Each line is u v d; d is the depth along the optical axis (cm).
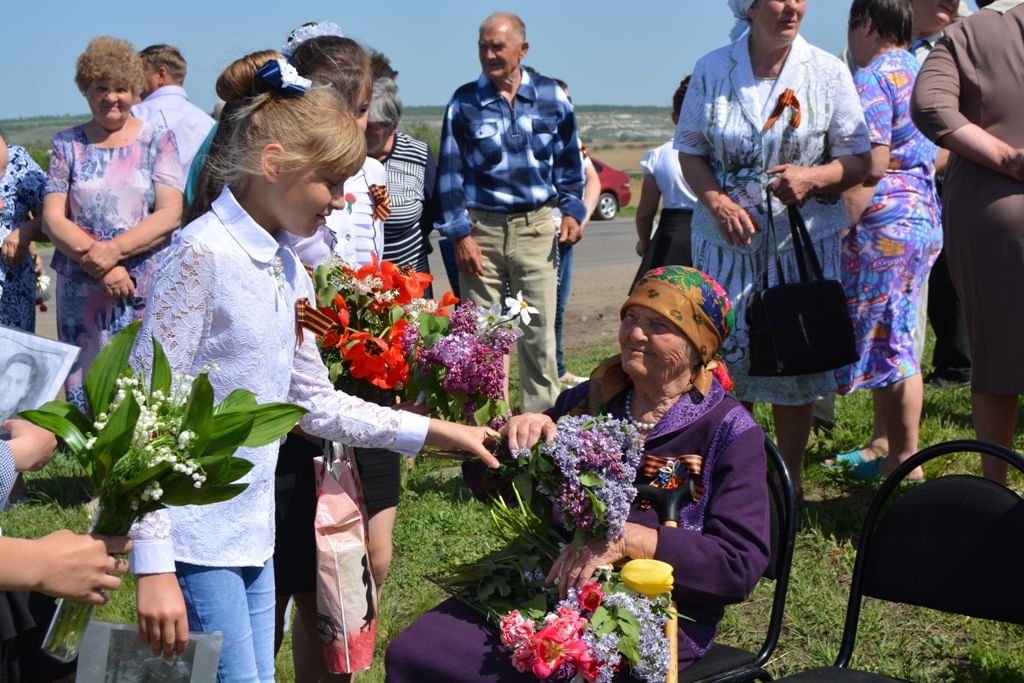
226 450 222
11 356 277
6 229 647
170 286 257
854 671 290
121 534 226
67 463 673
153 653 252
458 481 591
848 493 535
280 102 262
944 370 737
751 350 457
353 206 384
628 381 312
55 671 281
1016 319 427
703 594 276
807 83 471
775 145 472
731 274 488
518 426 289
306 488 334
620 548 274
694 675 283
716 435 291
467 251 652
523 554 295
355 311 343
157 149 628
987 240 429
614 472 266
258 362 268
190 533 266
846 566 457
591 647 258
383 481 364
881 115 491
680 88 679
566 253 806
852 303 519
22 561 212
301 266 294
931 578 289
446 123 654
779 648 402
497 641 284
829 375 484
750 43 480
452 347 316
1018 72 432
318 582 321
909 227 512
